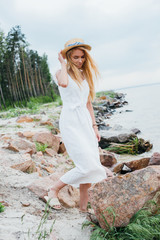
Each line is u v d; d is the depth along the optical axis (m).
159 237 1.92
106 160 4.70
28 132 5.73
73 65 2.31
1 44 35.66
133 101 24.89
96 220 2.30
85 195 2.48
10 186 2.79
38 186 2.78
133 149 6.20
